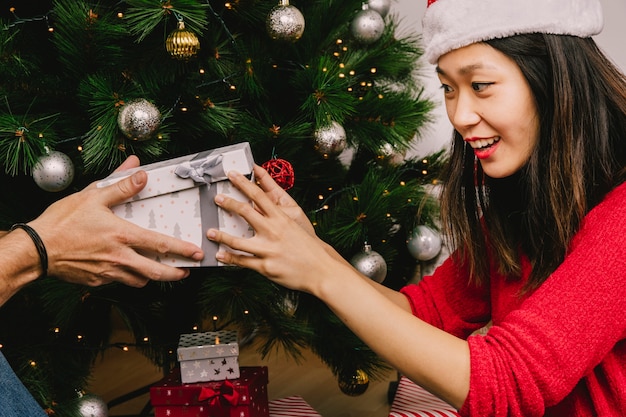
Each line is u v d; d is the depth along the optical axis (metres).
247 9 1.37
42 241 0.89
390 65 1.54
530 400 0.76
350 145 1.57
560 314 0.77
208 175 0.92
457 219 1.07
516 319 0.79
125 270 0.94
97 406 1.34
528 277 0.93
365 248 1.44
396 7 2.05
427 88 2.01
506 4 0.80
